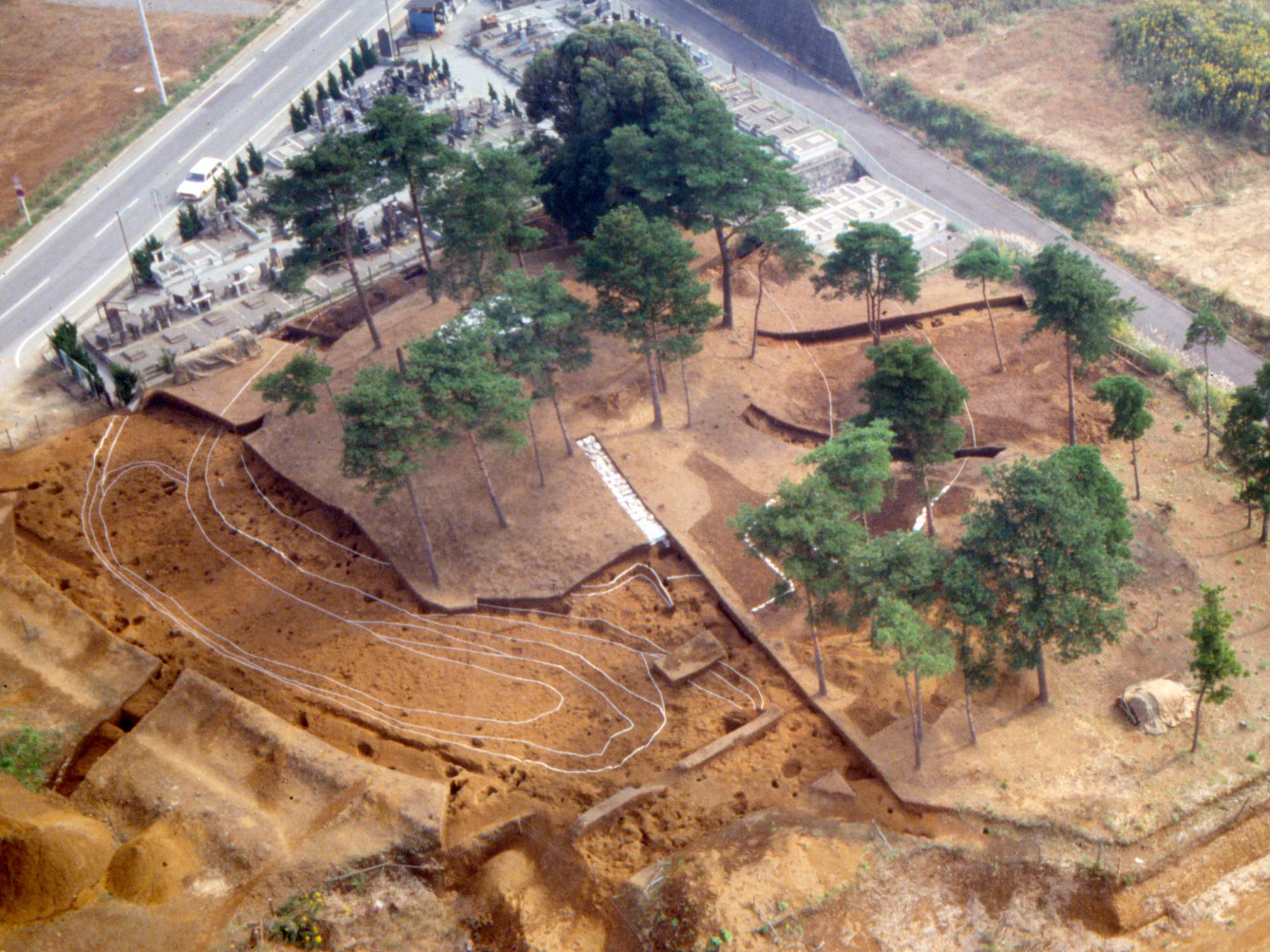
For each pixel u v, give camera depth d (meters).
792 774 61.09
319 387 84.75
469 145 114.44
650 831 58.03
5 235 106.38
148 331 92.69
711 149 82.25
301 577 73.62
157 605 71.31
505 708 65.19
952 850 56.84
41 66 133.00
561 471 77.75
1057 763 60.75
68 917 53.41
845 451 62.09
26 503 77.81
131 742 61.12
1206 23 122.62
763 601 70.19
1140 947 55.44
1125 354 88.12
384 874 56.41
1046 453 79.38
